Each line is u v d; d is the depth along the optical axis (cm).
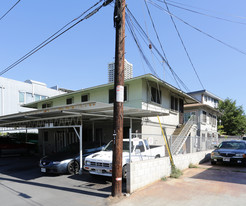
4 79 2403
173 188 677
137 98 1384
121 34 619
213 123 2844
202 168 1052
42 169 907
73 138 1798
